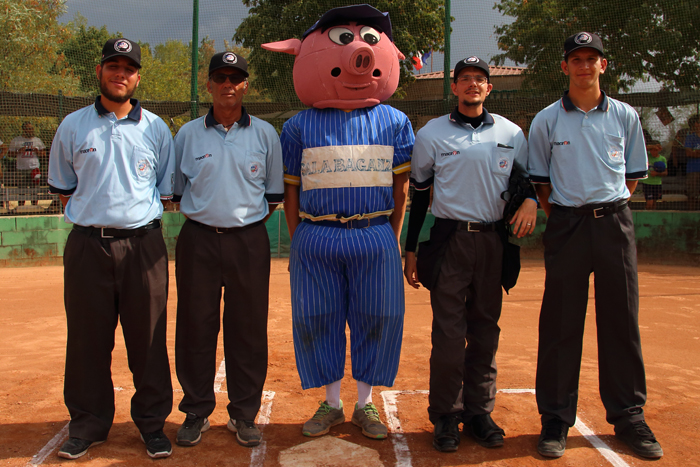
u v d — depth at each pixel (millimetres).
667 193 9398
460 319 2949
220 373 4145
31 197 9195
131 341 2895
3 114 8492
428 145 3055
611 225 2904
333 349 3146
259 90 10242
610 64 10641
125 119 2863
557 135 2988
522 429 3203
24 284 7566
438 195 3033
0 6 13891
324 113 3145
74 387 2869
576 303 2959
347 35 3072
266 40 10219
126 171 2811
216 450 2932
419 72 10992
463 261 2951
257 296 3049
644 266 8930
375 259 3043
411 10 10797
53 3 15180
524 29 11203
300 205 3209
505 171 2980
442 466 2775
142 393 2895
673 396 3711
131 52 2775
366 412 3158
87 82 14625
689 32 10219
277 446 2984
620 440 3045
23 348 4770
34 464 2729
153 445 2828
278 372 4180
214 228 2977
